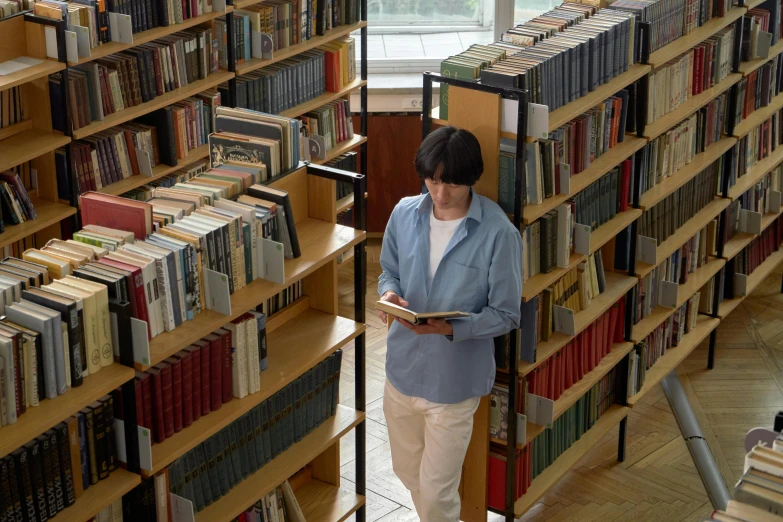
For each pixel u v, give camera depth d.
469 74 3.34
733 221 5.29
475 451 3.70
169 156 4.66
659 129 4.11
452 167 3.04
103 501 2.52
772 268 5.67
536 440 3.87
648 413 4.81
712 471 4.35
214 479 2.99
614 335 4.30
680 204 4.61
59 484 2.46
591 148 3.79
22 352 2.30
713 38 4.58
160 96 4.58
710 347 5.18
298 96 5.38
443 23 6.53
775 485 2.00
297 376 3.06
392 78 6.46
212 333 2.85
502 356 3.54
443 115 3.41
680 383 5.04
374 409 4.71
